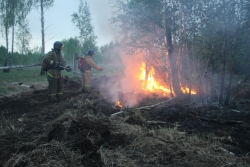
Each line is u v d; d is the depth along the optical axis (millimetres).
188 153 3316
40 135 4027
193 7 5273
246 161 3146
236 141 3803
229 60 5516
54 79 6820
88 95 7281
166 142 3699
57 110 5836
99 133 3639
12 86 9945
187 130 4246
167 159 3174
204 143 3658
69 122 4316
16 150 3412
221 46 5445
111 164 3037
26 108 6219
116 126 4266
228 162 3096
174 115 4965
